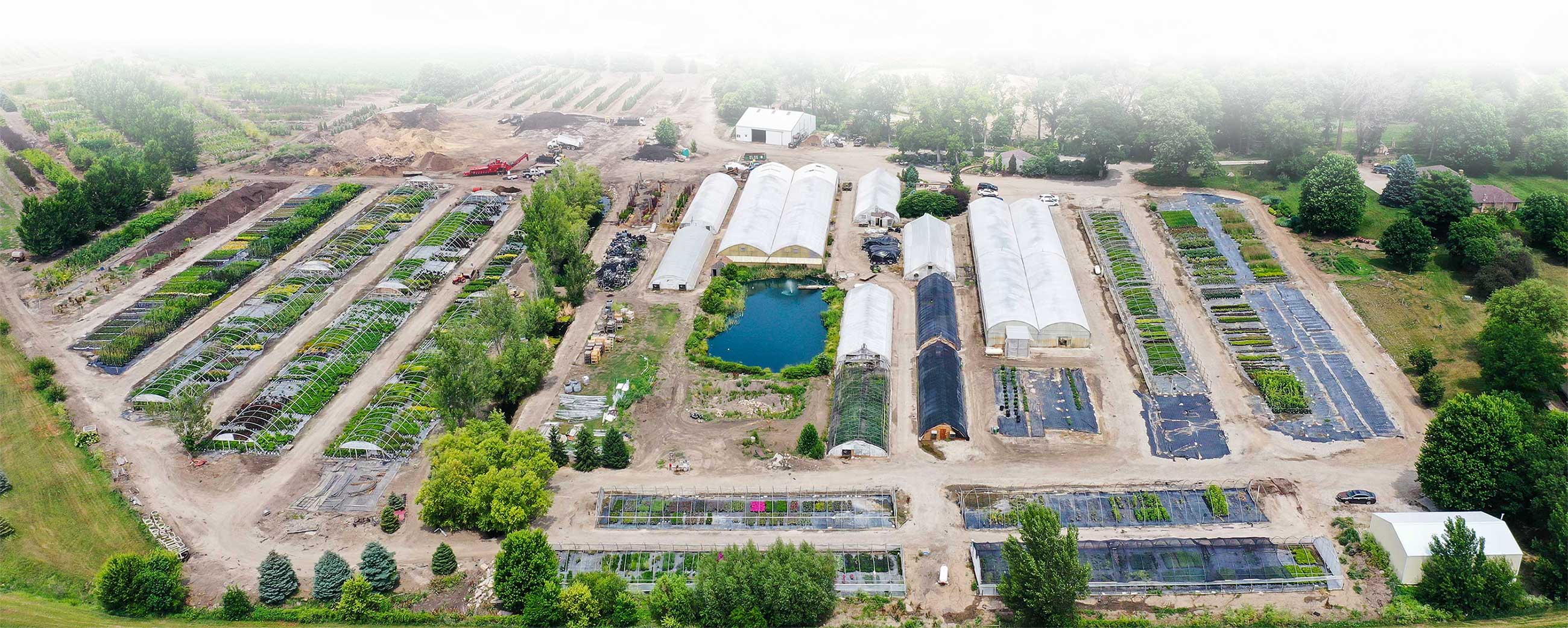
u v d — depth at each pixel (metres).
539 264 163.50
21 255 187.75
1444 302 159.25
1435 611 94.75
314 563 104.81
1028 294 158.00
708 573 94.94
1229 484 115.81
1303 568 100.69
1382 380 137.75
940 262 173.50
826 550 105.75
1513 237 168.38
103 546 107.88
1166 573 100.19
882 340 145.75
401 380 140.75
